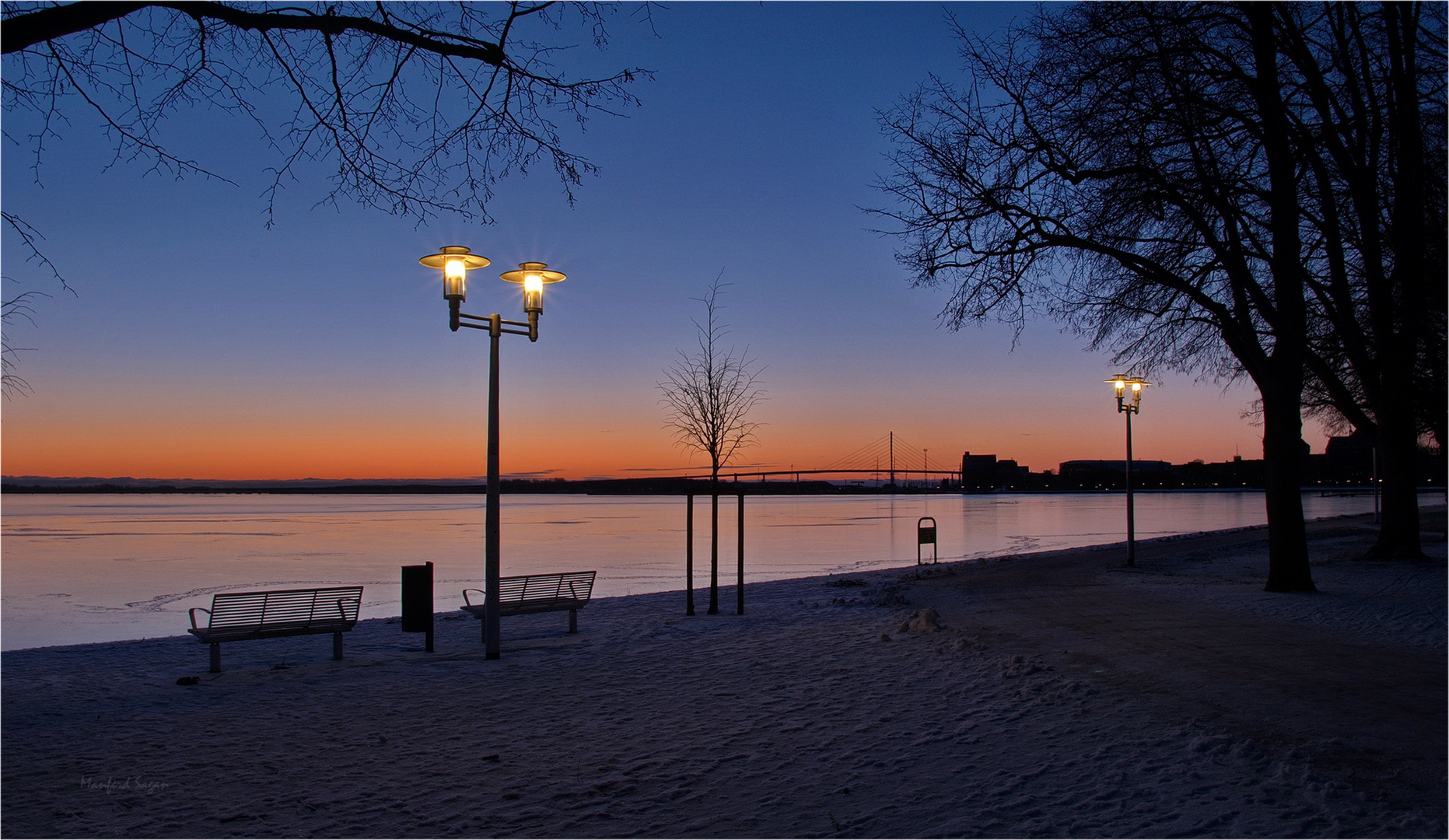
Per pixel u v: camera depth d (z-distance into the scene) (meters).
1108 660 9.34
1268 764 5.75
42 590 24.36
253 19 5.96
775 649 10.79
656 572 28.50
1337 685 8.03
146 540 48.94
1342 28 15.34
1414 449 19.84
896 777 5.82
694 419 18.77
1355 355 18.42
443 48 6.61
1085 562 23.02
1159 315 16.02
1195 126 13.44
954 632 11.45
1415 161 13.62
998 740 6.56
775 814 5.23
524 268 11.06
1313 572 18.05
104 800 5.60
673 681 9.12
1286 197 14.53
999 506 124.19
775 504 146.00
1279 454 15.19
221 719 7.70
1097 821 4.89
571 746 6.75
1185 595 15.10
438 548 41.44
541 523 72.56
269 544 44.38
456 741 6.91
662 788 5.74
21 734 7.23
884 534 54.22
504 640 12.20
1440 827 4.63
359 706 8.15
